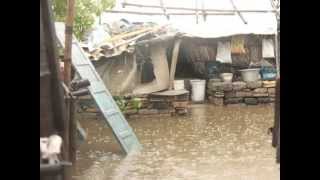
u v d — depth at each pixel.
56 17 11.34
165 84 14.95
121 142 9.38
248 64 16.50
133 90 14.34
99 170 8.19
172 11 16.80
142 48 14.78
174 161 8.75
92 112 13.41
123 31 14.66
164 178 7.68
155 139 10.76
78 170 8.15
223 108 15.20
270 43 16.45
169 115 13.97
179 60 16.62
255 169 8.05
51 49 4.04
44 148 3.53
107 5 13.28
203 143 10.26
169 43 15.38
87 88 8.97
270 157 8.86
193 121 13.04
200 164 8.48
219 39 16.38
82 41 13.48
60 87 4.21
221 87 15.73
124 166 8.46
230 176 7.67
